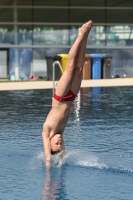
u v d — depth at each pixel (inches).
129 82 1852.9
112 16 2282.2
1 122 921.5
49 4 2240.4
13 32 2226.9
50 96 1363.2
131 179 545.6
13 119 959.0
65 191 496.7
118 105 1182.3
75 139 764.0
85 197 477.4
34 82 1872.5
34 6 2230.6
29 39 2237.9
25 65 2241.6
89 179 544.1
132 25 2293.3
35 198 473.1
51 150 601.0
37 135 789.2
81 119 966.4
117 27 2290.8
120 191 498.6
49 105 1174.3
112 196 481.4
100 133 815.7
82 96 1381.6
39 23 2240.4
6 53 2231.8
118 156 652.7
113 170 582.9
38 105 1174.3
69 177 550.6
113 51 2299.5
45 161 602.5
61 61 1957.4
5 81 1989.4
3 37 2219.5
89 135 796.6
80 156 649.6
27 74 2245.3
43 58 2253.9
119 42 2295.8
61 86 582.9
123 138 773.3
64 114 593.3
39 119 956.6
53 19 2250.2
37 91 1498.5
